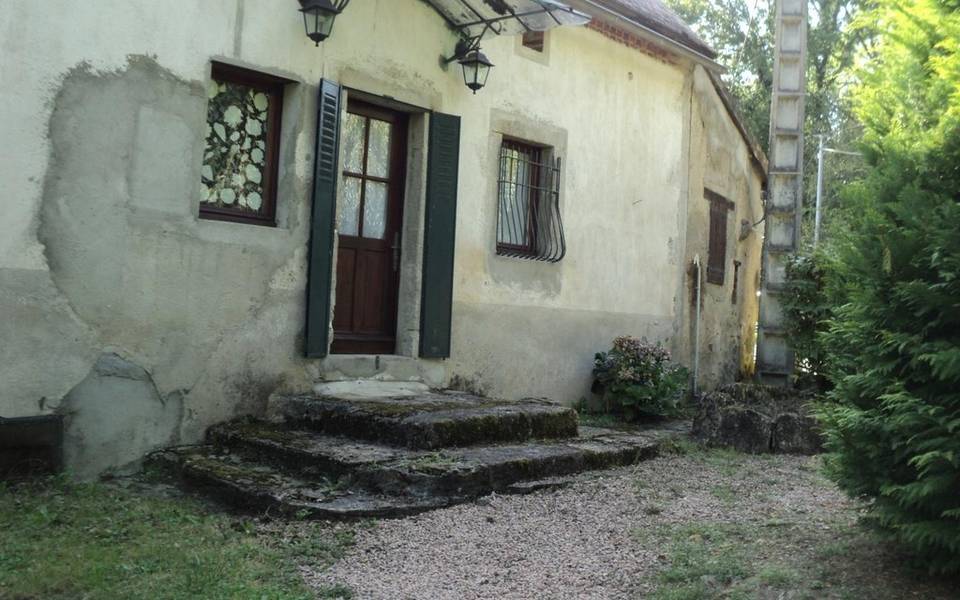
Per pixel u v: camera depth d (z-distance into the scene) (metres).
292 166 6.91
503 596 3.93
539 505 5.38
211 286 6.41
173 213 6.18
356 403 6.64
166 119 6.12
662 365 9.92
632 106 10.67
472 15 7.87
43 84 5.52
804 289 10.79
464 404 7.00
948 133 3.84
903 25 4.14
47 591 3.82
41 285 5.55
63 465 5.66
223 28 6.41
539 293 9.31
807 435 7.64
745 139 14.26
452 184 8.12
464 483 5.43
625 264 10.62
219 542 4.60
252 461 5.97
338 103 7.17
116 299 5.90
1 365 5.41
